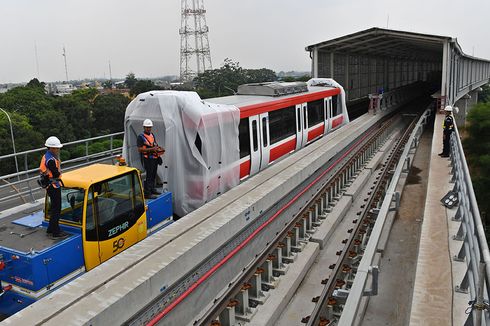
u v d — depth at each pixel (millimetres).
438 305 5730
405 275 9172
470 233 6238
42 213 7738
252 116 12758
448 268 6711
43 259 6121
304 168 12742
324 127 19734
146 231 8023
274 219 10719
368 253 7039
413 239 10695
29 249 6277
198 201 9711
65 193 6820
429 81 56125
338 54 30703
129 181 7508
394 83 47281
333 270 8375
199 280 7445
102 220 6961
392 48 32969
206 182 9680
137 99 9898
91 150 35438
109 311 5492
